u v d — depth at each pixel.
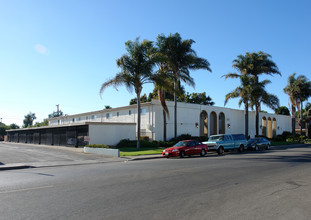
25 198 7.12
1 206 6.34
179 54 29.64
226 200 6.91
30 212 5.85
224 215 5.67
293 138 47.38
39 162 17.48
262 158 18.84
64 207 6.23
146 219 5.38
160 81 26.00
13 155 21.77
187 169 13.02
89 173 12.02
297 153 23.41
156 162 17.17
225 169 12.95
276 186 8.76
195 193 7.70
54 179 10.34
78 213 5.77
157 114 35.34
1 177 11.09
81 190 8.12
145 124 36.25
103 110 44.09
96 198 7.09
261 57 39.06
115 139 30.95
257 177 10.55
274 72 40.38
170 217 5.51
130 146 29.64
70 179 10.27
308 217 5.58
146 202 6.68
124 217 5.49
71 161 18.30
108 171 12.66
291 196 7.40
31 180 10.15
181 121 37.94
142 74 26.27
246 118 39.28
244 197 7.25
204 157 20.97
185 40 30.17
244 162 16.20
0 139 70.75
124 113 40.12
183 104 38.38
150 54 26.42
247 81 38.22
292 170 12.59
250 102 40.31
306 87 50.22
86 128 29.75
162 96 29.50
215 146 24.08
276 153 23.72
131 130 32.44
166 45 29.86
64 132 34.91
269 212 5.91
